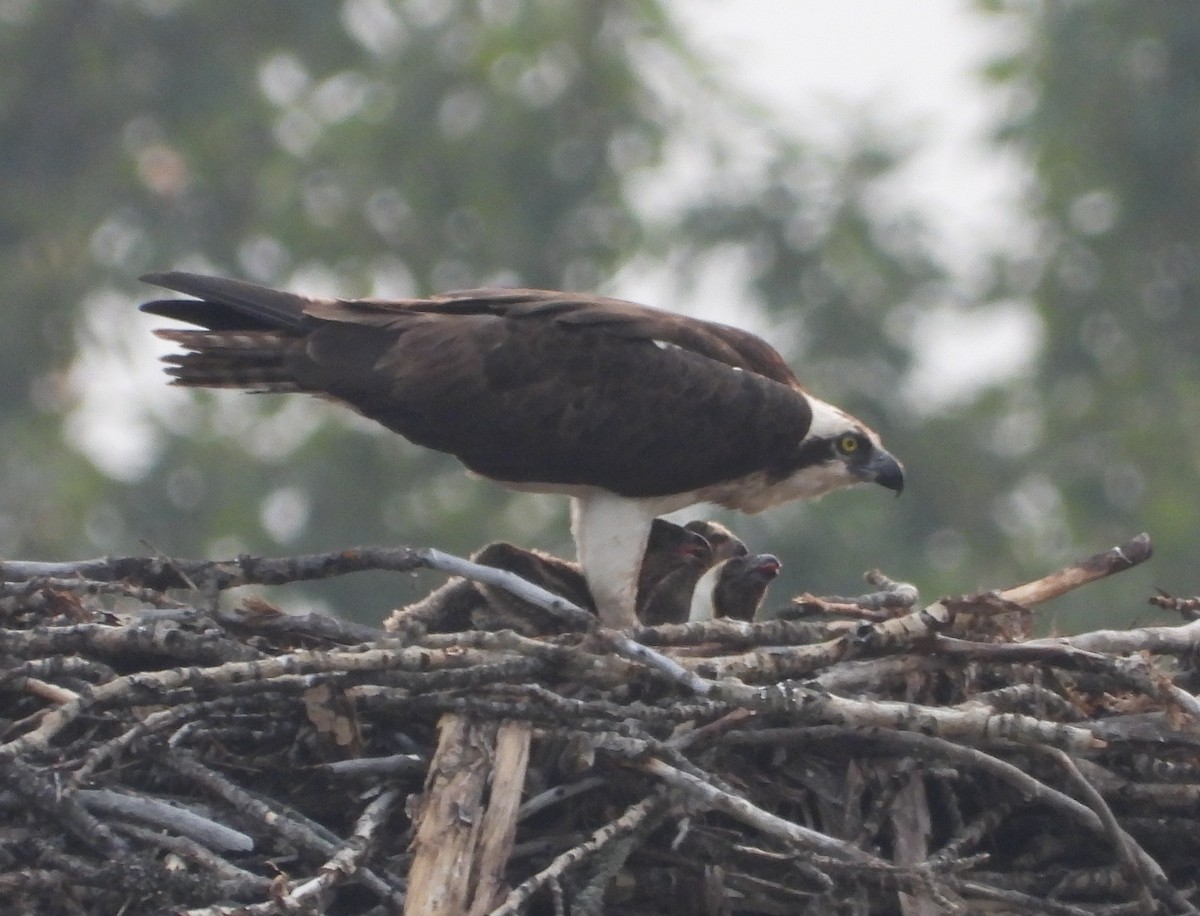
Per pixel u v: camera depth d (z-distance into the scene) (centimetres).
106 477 3028
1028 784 1066
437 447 1304
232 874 986
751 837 1073
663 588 1343
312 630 1098
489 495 2964
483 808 1001
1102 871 1105
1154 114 3088
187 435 3058
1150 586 2722
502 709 1020
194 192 3428
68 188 3428
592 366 1291
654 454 1297
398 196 3331
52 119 3481
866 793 1090
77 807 991
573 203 3328
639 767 1023
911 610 1252
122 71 3488
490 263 3312
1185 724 1091
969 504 2988
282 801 1054
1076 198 3153
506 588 1078
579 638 1065
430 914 971
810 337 3106
